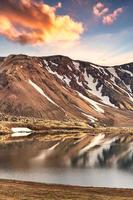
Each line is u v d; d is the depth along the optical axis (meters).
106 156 115.94
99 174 79.81
